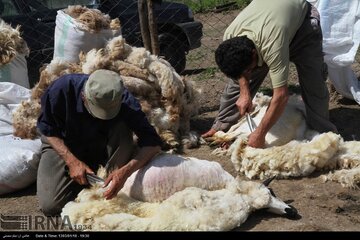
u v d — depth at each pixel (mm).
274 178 5234
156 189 4555
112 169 4758
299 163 5180
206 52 10734
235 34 5371
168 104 6016
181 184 4574
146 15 7113
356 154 5324
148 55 6059
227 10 14812
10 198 5266
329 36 6492
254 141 5352
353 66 8422
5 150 5289
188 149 6129
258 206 4477
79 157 4926
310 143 5266
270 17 5156
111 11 8555
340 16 6457
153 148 4590
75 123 4715
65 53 6145
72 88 4621
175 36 9062
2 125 5840
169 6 9055
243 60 5051
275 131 5609
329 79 7098
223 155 5859
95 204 4465
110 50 5965
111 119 4629
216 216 4254
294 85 8023
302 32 5484
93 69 5844
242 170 5371
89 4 8555
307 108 5766
